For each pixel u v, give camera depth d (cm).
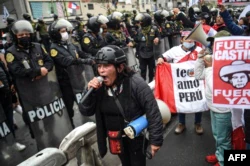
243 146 223
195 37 252
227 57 185
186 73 312
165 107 191
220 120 219
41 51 289
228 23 353
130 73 163
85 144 229
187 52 316
